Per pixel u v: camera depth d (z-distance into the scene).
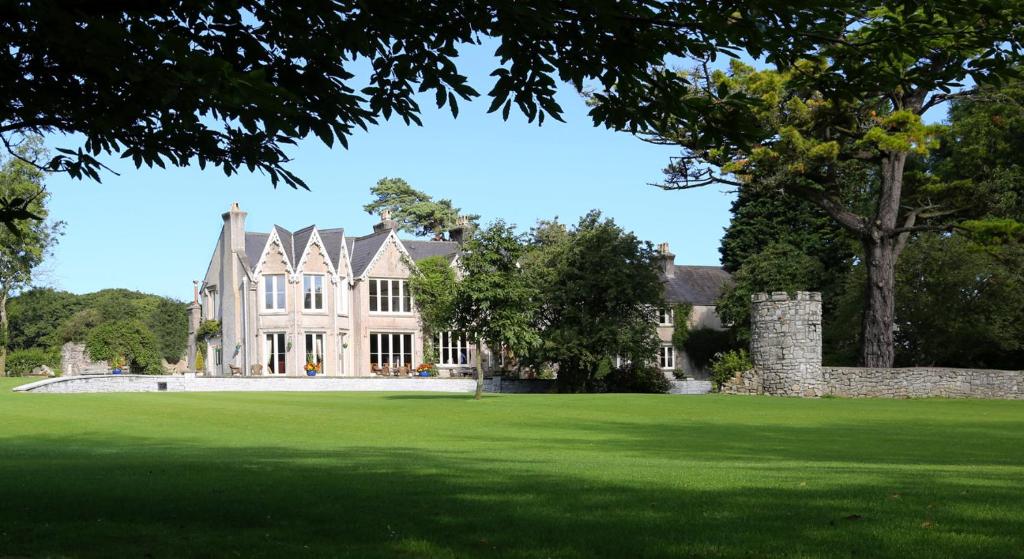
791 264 64.31
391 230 62.88
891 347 42.97
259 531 8.27
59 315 100.81
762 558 7.04
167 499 10.21
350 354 61.22
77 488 11.26
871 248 43.06
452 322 39.72
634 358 56.62
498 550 7.38
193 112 8.76
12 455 17.14
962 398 40.25
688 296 75.62
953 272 49.38
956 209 44.66
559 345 55.41
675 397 39.94
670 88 9.59
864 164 44.78
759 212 73.81
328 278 60.22
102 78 8.17
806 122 40.28
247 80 7.46
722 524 8.38
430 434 23.20
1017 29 9.56
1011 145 50.91
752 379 44.56
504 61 9.04
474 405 34.00
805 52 9.85
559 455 17.05
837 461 16.19
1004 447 19.38
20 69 8.27
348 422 26.89
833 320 61.69
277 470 13.55
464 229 69.19
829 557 7.01
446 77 9.08
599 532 8.05
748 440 21.25
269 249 59.44
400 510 9.32
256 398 38.59
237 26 8.66
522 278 40.72
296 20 8.41
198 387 50.31
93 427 25.53
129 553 7.39
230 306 61.69
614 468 13.86
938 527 8.16
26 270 70.50
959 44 9.85
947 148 53.25
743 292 65.50
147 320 106.12
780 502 9.69
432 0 8.39
